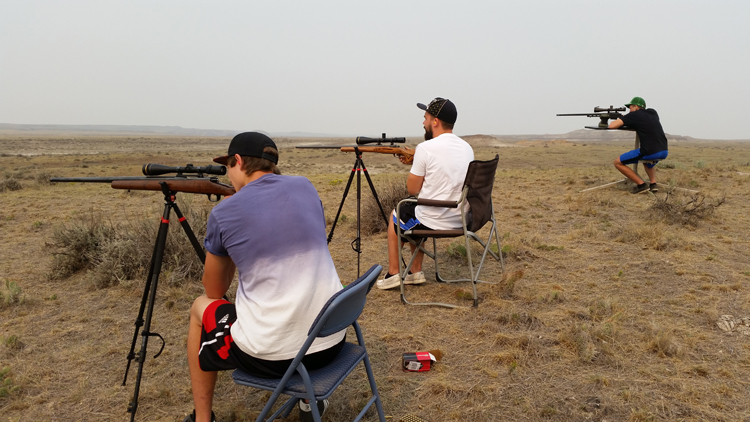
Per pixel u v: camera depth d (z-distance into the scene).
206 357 2.26
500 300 4.17
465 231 4.07
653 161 8.48
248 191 2.19
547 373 3.02
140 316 2.95
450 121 4.30
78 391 2.98
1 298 4.50
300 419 2.66
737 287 4.21
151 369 3.28
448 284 4.78
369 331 3.76
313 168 32.84
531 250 5.64
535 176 13.06
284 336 2.07
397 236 4.57
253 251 2.09
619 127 8.45
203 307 2.39
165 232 2.83
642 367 3.02
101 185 15.21
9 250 6.49
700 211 6.76
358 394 2.90
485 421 2.57
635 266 4.95
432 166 4.16
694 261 4.99
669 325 3.58
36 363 3.36
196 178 2.86
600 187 9.62
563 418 2.56
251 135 2.33
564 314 3.84
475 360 3.24
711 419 2.48
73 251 5.44
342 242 6.56
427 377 3.06
